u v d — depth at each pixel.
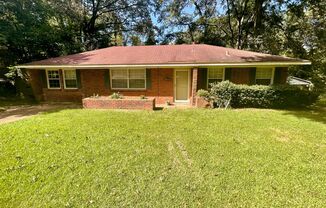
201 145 5.25
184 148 5.07
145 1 23.83
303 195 3.28
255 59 10.98
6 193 3.34
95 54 13.95
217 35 24.20
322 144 5.38
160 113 8.87
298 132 6.29
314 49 17.89
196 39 25.30
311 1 14.52
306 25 17.97
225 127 6.75
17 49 14.62
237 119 7.75
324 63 16.80
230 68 11.46
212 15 23.06
